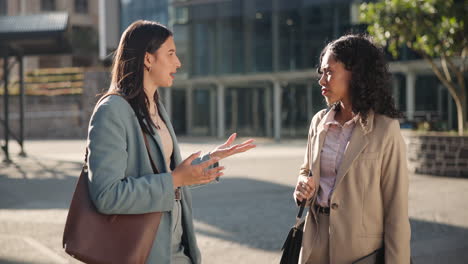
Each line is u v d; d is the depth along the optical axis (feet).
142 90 7.36
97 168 6.66
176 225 7.77
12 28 48.85
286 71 85.51
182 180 7.08
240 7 89.76
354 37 8.06
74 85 97.91
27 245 17.74
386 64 8.05
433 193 28.30
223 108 95.04
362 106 7.82
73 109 97.35
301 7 83.71
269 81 92.84
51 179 36.09
